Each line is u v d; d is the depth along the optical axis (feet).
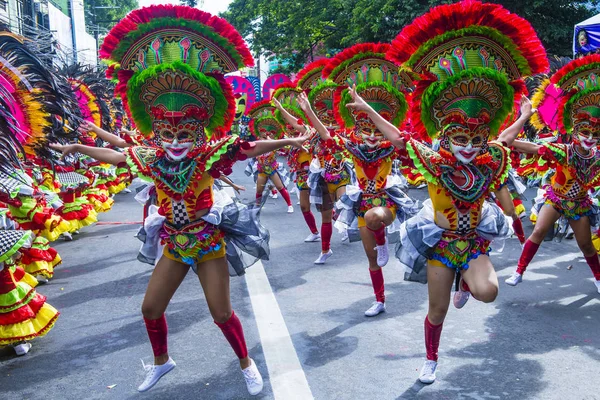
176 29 11.45
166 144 11.16
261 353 14.07
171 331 15.85
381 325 15.90
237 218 12.10
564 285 19.52
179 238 11.41
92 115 26.12
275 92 30.63
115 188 42.16
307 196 27.35
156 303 11.61
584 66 16.57
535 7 50.60
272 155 36.37
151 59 11.62
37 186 22.13
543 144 17.49
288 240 28.32
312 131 12.24
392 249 25.36
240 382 12.62
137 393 12.25
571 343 14.48
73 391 12.40
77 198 29.78
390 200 16.87
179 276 11.74
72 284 21.03
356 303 17.90
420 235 12.37
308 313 17.03
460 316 16.52
